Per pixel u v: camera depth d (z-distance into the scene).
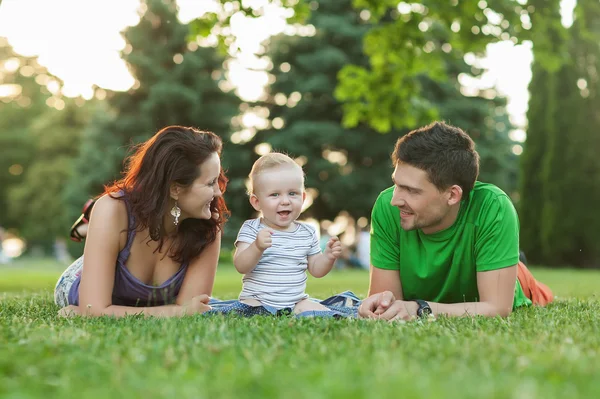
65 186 38.19
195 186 3.64
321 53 28.41
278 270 3.98
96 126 31.08
